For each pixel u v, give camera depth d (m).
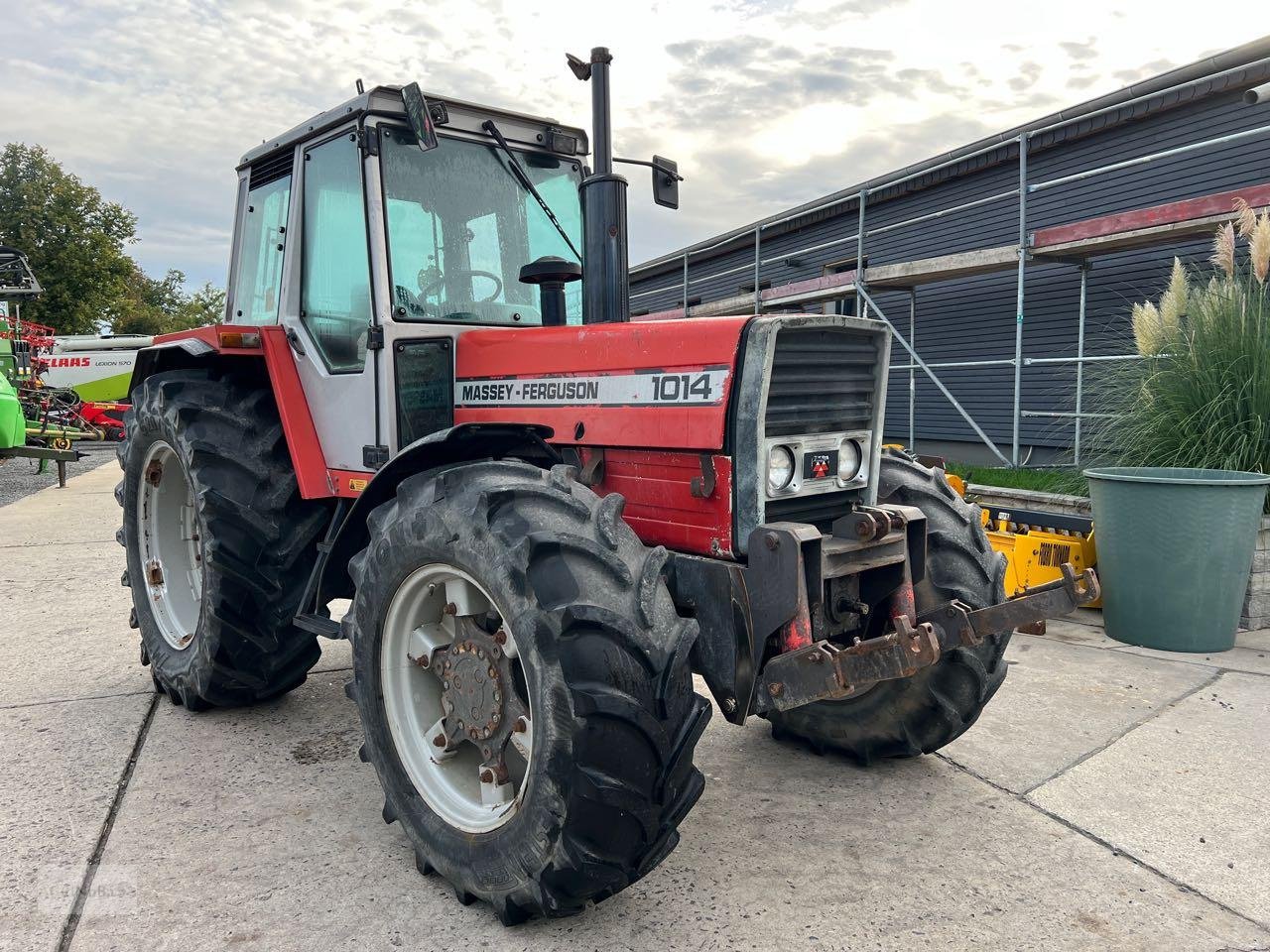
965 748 3.19
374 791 2.85
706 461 2.22
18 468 14.24
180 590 3.82
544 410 2.62
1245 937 2.08
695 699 2.01
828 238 13.77
